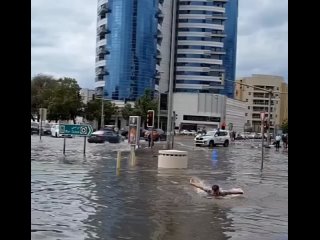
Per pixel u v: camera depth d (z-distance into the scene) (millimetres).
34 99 94438
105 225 9359
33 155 27188
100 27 145625
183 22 164625
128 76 139875
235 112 149125
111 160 26547
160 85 157125
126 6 139625
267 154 44438
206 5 163625
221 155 38781
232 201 13219
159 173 20578
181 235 8695
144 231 8914
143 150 38281
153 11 145500
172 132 38156
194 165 26406
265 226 9812
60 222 9492
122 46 139500
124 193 13938
